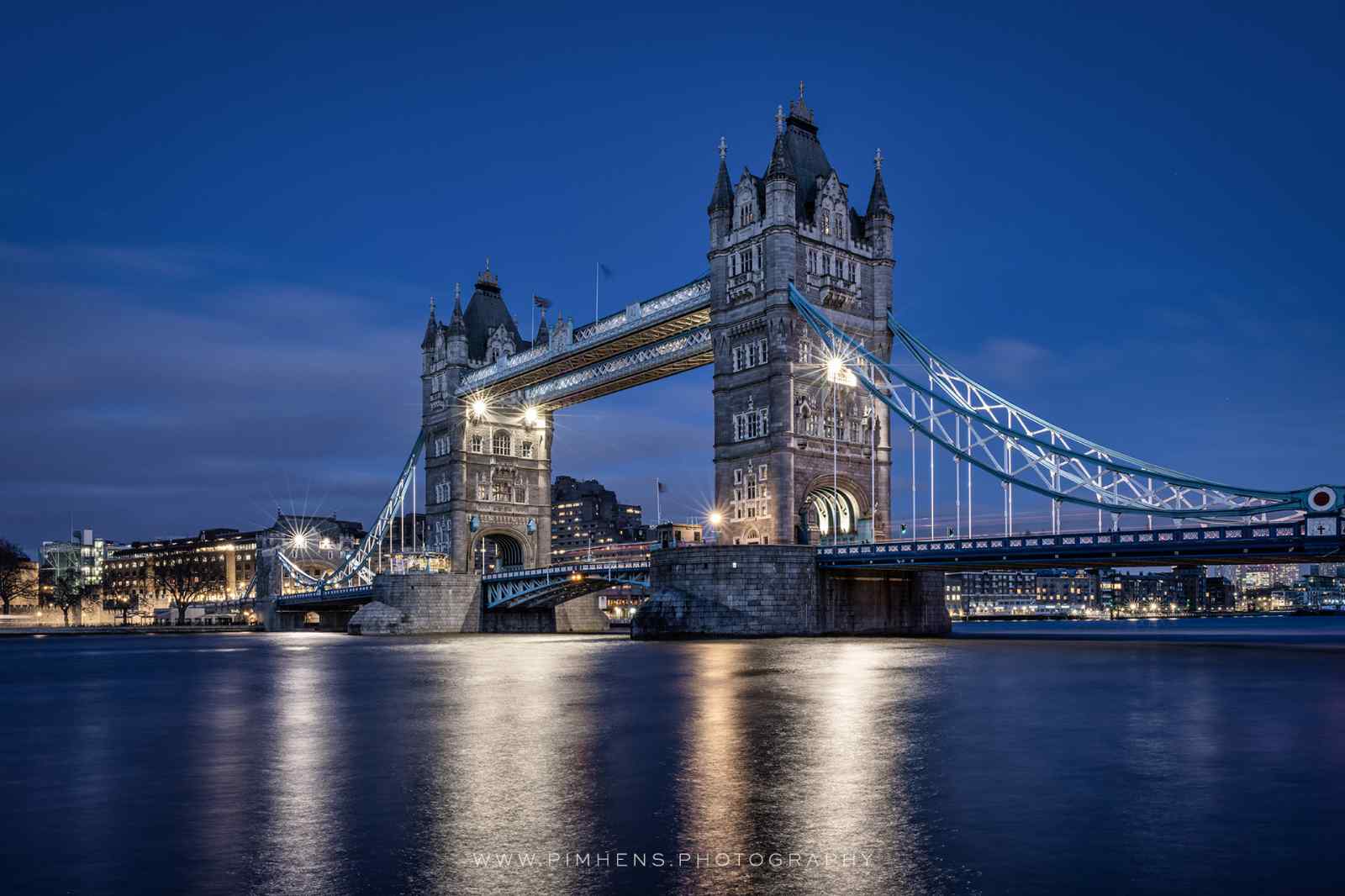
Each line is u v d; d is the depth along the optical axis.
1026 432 76.81
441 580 124.62
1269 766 21.34
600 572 102.50
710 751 23.66
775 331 90.19
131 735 28.31
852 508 94.88
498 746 24.80
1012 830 16.19
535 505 138.12
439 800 18.70
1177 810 17.45
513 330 142.62
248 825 17.09
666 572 85.50
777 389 89.44
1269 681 40.41
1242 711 30.27
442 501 135.00
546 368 120.69
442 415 136.75
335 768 22.17
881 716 29.44
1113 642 78.12
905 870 14.21
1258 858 14.68
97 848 15.73
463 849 15.44
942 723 27.94
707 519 94.44
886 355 96.38
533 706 33.66
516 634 125.69
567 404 132.50
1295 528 59.41
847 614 86.62
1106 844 15.42
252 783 20.64
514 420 137.75
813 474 90.56
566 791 19.36
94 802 19.09
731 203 97.00
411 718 31.03
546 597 118.62
